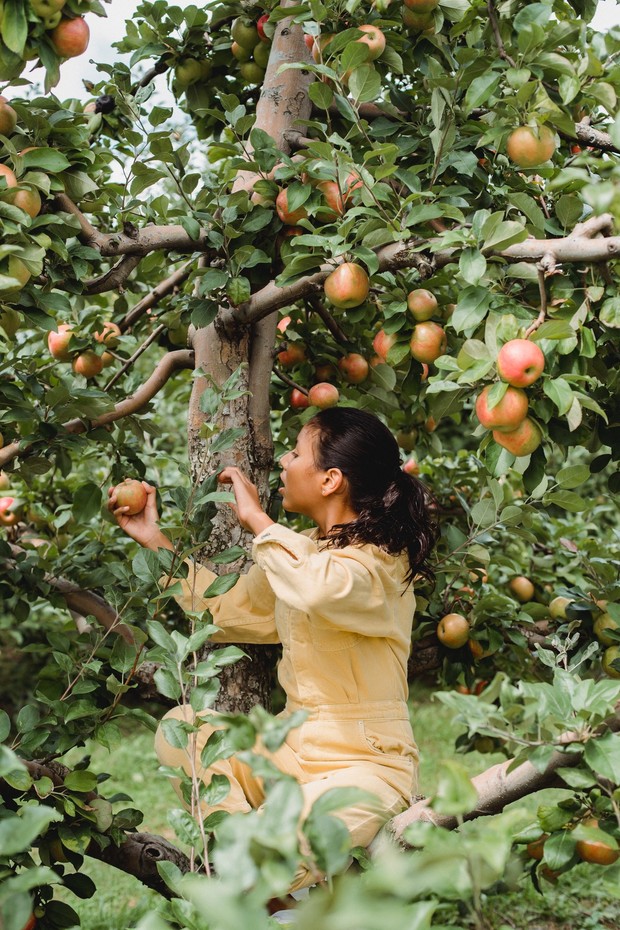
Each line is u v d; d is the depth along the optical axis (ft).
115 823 6.17
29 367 8.45
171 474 13.51
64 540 9.46
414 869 2.81
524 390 5.14
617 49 6.26
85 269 6.06
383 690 6.08
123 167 7.07
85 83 8.84
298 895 5.50
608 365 6.48
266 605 6.87
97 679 6.72
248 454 7.52
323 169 6.26
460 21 6.72
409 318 6.50
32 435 7.06
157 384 8.21
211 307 6.87
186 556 5.86
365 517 6.19
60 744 5.99
